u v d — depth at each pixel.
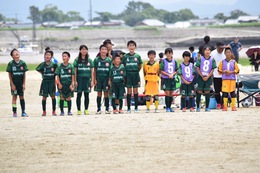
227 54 34.31
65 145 24.20
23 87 34.28
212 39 175.62
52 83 34.38
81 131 27.14
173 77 34.44
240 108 35.78
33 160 21.97
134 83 34.44
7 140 25.55
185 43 185.62
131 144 24.06
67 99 34.25
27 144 24.64
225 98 34.47
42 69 34.22
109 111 34.81
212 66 34.31
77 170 20.42
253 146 23.45
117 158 21.84
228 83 34.28
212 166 20.61
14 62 34.03
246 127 27.44
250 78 37.12
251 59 66.75
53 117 32.41
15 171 20.59
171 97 34.72
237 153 22.38
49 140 25.31
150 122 29.22
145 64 34.47
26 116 34.41
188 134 25.88
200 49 37.56
